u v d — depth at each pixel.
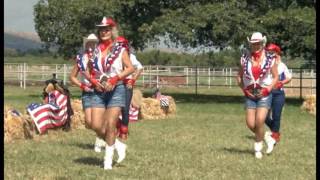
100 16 29.09
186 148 10.75
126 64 7.78
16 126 11.37
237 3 27.00
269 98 9.29
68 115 13.21
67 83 38.12
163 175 7.87
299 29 26.22
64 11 30.11
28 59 90.31
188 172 8.13
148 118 17.53
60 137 12.14
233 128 14.84
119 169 8.23
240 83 9.41
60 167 8.33
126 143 11.37
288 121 17.28
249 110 9.39
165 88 38.44
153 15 29.30
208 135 13.11
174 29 26.28
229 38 27.27
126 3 28.53
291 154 10.13
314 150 10.70
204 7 26.61
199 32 28.72
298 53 28.72
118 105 7.83
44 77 42.03
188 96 31.66
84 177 7.60
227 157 9.62
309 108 20.97
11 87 38.22
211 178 7.75
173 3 28.70
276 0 28.47
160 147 10.84
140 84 36.97
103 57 7.71
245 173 8.19
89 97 7.86
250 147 11.05
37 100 25.52
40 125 12.34
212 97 30.97
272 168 8.64
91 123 7.92
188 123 16.27
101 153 9.84
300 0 28.31
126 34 29.02
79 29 30.33
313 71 33.47
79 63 7.83
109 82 7.68
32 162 8.78
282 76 9.99
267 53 9.21
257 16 27.83
